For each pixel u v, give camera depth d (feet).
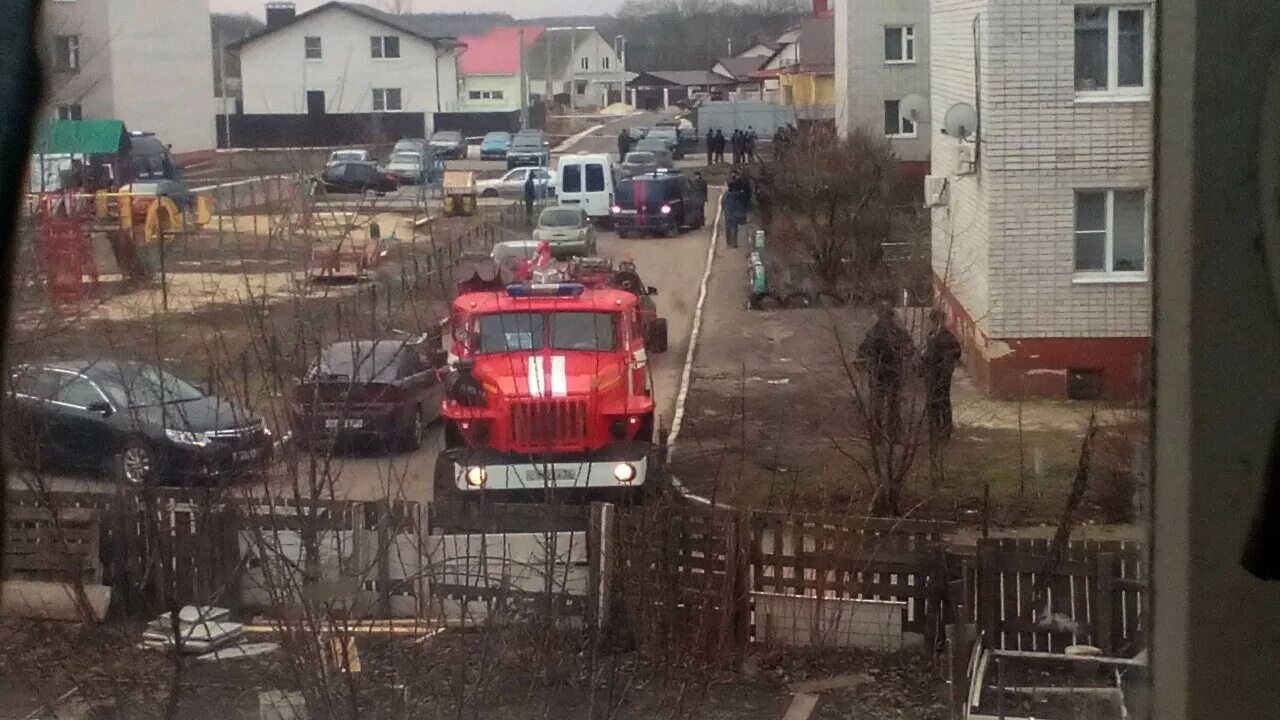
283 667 28.25
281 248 73.56
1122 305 66.74
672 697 29.17
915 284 70.08
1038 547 32.58
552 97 333.83
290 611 24.32
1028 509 45.39
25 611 32.09
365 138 151.64
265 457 32.14
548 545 29.12
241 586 33.32
